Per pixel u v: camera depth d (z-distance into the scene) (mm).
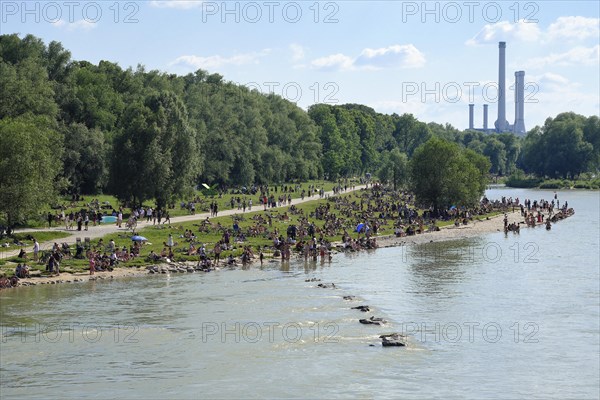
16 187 97000
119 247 99062
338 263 100688
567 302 73938
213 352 54312
